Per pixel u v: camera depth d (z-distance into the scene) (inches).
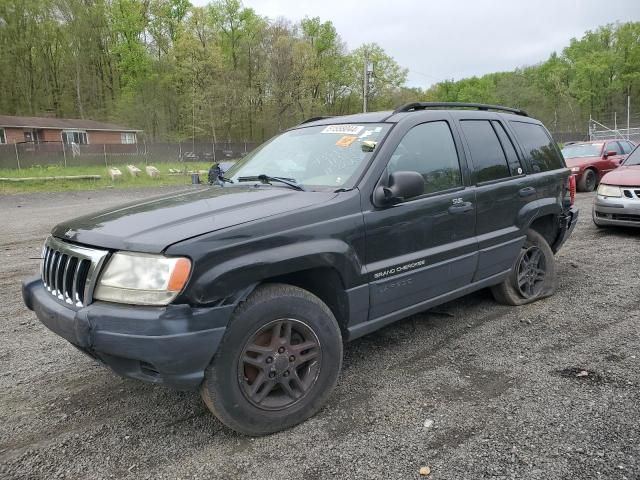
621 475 92.1
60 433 113.2
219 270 97.9
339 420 114.7
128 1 2191.2
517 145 182.7
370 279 125.2
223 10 2201.0
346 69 2415.1
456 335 162.9
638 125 2208.4
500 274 172.9
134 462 102.0
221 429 113.1
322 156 141.7
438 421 112.8
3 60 2062.0
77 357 154.6
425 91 3223.4
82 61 2231.8
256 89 2068.2
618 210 302.7
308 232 112.1
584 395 121.1
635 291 200.8
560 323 169.9
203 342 96.3
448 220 145.6
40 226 424.8
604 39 2849.4
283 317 108.0
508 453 100.0
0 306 204.7
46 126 1716.3
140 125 2130.9
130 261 97.7
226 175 164.7
